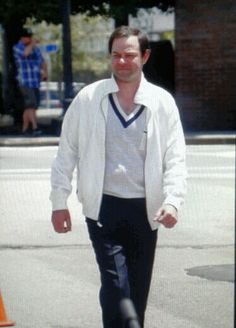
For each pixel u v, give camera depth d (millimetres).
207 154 22188
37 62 26000
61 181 6961
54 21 29781
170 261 11258
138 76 6758
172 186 6754
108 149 6770
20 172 18906
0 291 9016
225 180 17562
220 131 27766
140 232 6809
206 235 12742
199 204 14984
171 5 30359
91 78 67438
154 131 6758
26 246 12078
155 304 9391
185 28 28266
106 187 6785
